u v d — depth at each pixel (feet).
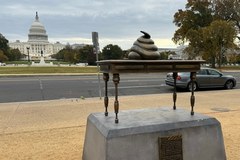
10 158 14.90
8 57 348.38
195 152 12.92
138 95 41.24
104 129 12.05
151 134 12.07
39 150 16.15
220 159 13.52
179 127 12.66
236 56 167.73
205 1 166.91
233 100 34.65
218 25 139.33
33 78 79.05
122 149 11.57
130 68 12.73
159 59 14.11
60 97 41.14
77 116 25.49
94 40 37.55
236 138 17.84
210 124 13.33
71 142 17.62
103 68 13.93
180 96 38.86
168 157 12.34
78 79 74.23
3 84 60.13
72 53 321.11
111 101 34.30
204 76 49.88
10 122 23.24
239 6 160.35
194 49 153.17
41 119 24.36
